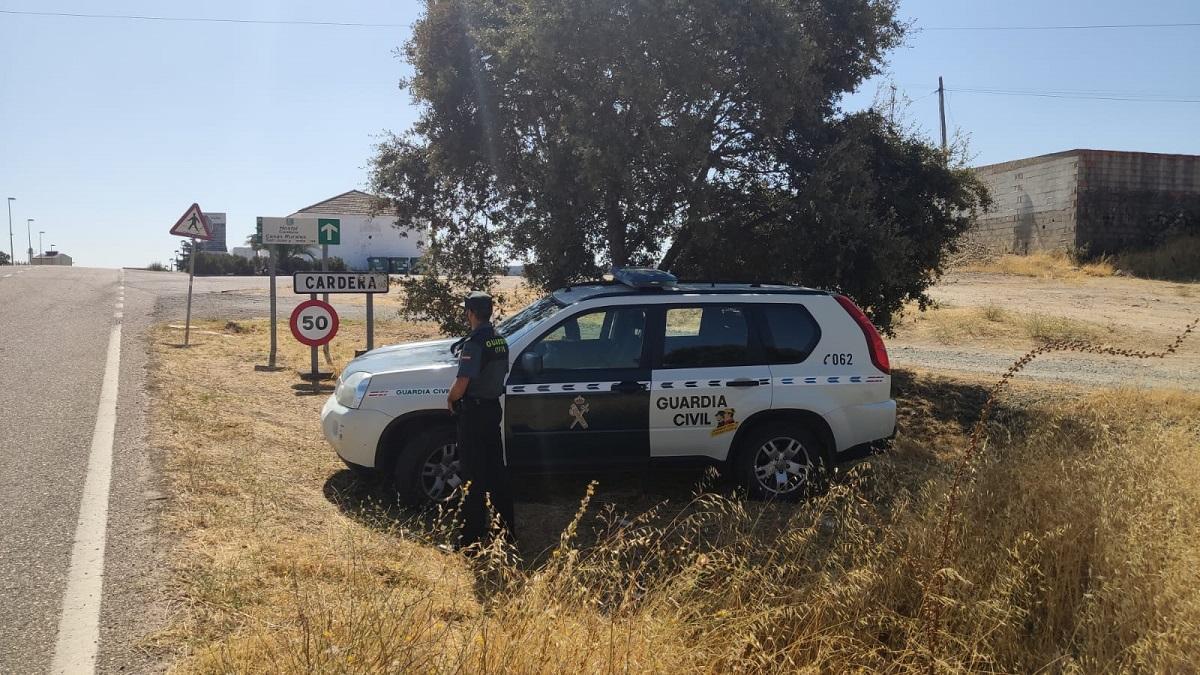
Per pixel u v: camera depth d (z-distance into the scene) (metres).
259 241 11.67
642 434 6.46
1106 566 4.62
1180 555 4.49
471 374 5.43
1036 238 33.88
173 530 4.93
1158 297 23.48
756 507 6.51
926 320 18.38
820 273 9.95
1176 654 3.97
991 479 5.44
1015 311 19.81
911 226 10.57
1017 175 34.78
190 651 3.58
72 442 6.82
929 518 5.08
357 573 4.50
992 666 4.32
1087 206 31.89
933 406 10.28
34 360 10.89
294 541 4.96
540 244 9.95
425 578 4.57
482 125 10.55
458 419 5.57
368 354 7.16
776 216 10.08
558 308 6.77
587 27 8.80
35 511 5.18
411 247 48.97
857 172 9.75
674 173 9.23
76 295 22.11
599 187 9.27
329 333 10.88
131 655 3.54
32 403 8.24
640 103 8.65
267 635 3.63
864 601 4.60
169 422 7.64
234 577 4.29
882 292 10.62
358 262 47.91
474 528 5.45
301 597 4.04
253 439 7.47
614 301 6.61
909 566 4.82
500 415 5.62
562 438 6.36
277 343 13.99
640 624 3.79
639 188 9.30
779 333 6.79
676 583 4.31
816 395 6.69
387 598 4.01
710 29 8.88
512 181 10.59
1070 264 31.22
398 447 6.40
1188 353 15.23
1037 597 4.79
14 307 18.02
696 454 6.59
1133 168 32.16
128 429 7.32
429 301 11.59
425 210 11.67
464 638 3.64
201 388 9.62
